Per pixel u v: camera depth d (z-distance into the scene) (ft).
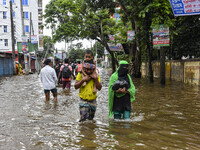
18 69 115.03
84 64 16.11
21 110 21.80
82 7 87.10
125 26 76.02
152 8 43.16
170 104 23.63
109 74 98.84
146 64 81.92
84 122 16.44
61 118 18.20
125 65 16.40
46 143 12.24
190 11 31.89
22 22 107.76
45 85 27.61
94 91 16.38
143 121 16.66
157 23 41.42
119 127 15.06
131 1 46.60
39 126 15.72
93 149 11.21
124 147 11.42
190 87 38.22
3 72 107.34
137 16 47.44
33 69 175.11
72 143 12.13
